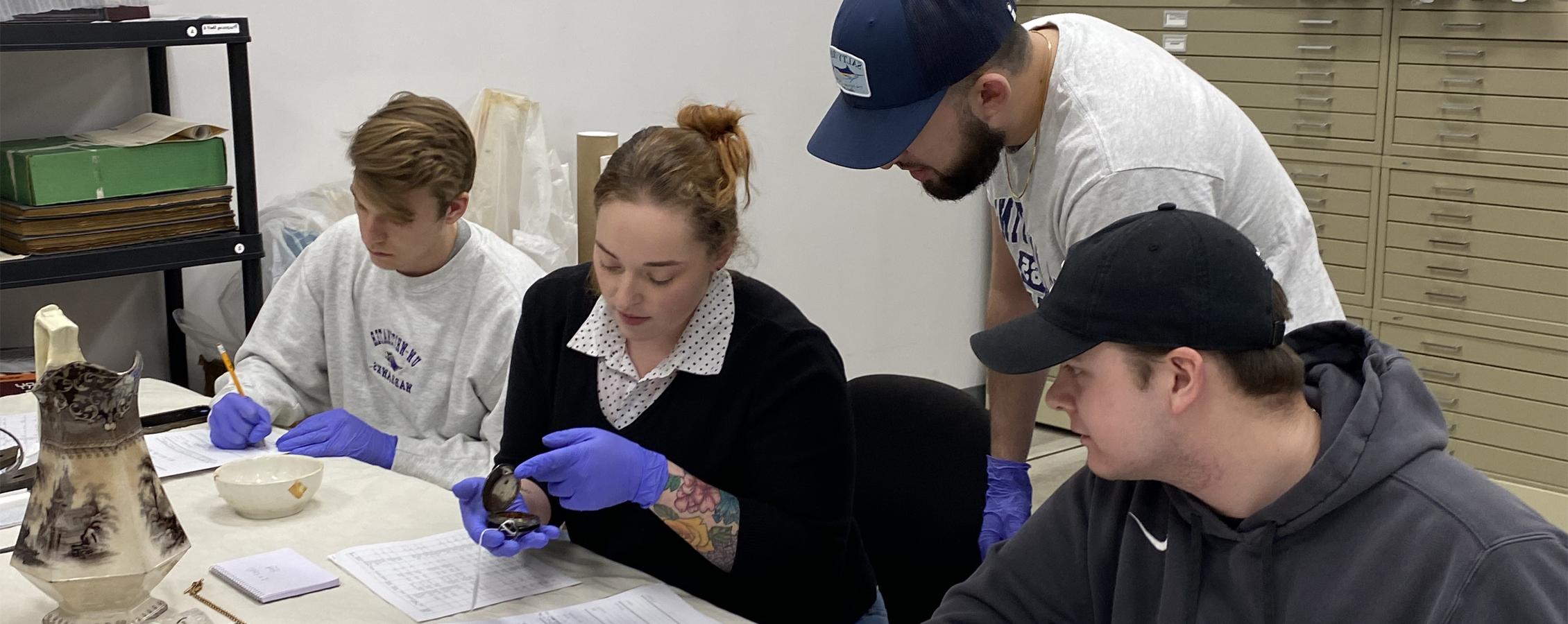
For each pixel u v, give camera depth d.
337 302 2.09
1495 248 3.32
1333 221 3.62
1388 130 3.46
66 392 1.15
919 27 1.54
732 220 1.38
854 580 1.58
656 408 1.50
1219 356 1.05
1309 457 1.10
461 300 1.98
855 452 1.61
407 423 2.08
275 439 1.84
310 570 1.36
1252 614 1.12
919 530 1.78
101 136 2.51
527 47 3.28
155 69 2.72
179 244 2.47
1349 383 1.13
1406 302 3.52
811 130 3.99
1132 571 1.24
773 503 1.45
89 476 1.18
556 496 1.38
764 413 1.45
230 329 2.85
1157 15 3.86
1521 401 3.35
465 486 1.42
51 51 2.60
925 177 1.70
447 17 3.12
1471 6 3.23
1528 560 0.98
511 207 3.01
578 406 1.54
